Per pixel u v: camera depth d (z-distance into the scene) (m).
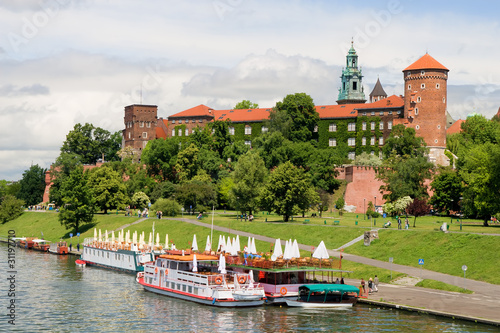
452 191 168.50
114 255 123.12
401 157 199.75
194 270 90.56
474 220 154.75
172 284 94.00
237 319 78.06
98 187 198.25
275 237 135.50
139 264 116.69
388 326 71.50
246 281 89.12
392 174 178.75
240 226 149.25
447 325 71.06
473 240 101.94
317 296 85.06
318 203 175.25
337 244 122.12
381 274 97.44
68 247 157.75
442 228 110.50
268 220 159.00
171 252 114.62
